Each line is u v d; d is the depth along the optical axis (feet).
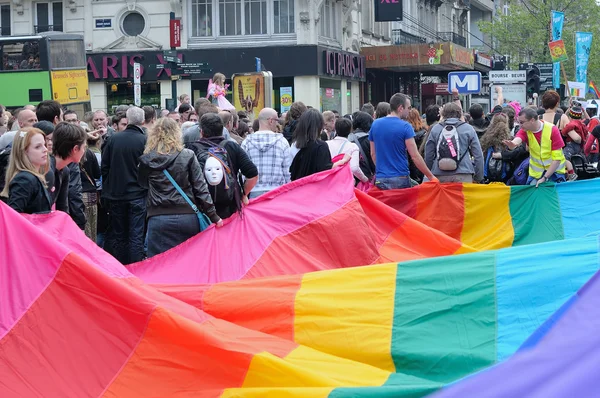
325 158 39.04
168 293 26.30
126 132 42.24
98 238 47.11
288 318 24.90
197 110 45.19
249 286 26.22
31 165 27.66
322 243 34.35
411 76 181.37
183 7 133.69
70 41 100.07
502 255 24.70
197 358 22.07
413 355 23.32
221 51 133.39
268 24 133.49
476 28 264.72
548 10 194.70
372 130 45.93
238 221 33.24
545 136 45.93
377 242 38.47
